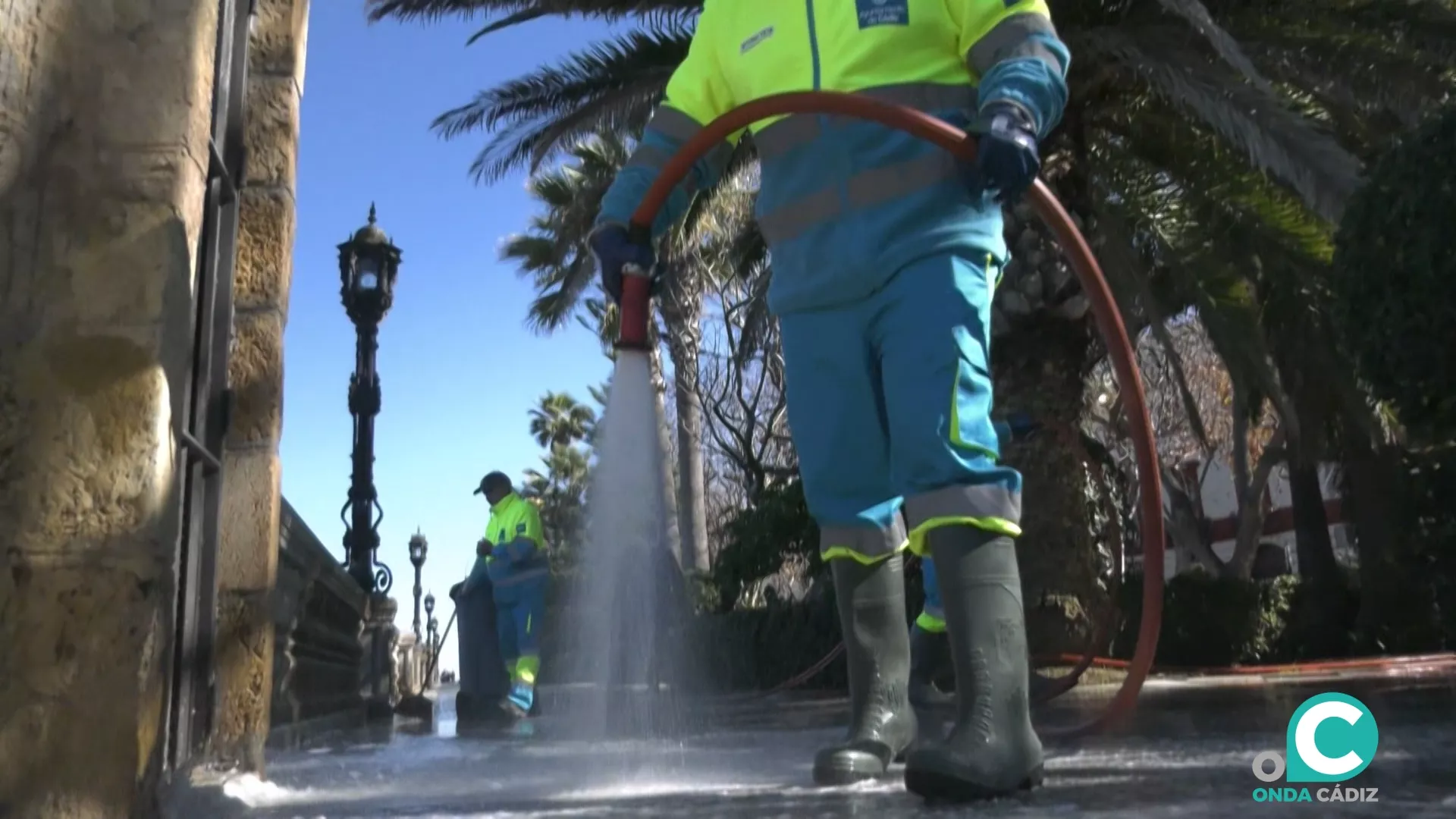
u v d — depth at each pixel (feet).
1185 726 11.64
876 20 7.39
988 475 6.63
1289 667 30.40
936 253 6.89
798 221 7.41
